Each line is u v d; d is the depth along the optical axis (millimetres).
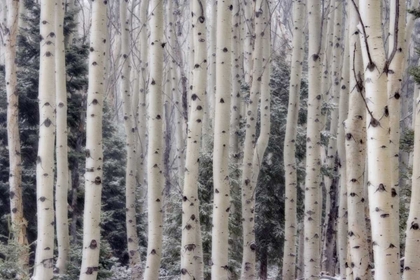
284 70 15336
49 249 7371
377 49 3754
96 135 7504
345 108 10016
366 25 3789
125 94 13516
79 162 14477
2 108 14188
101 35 7602
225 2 7254
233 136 12648
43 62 7414
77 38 16484
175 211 12992
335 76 14570
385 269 3705
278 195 14547
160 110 8266
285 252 11164
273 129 14531
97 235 7434
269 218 14422
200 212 12188
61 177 10141
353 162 5637
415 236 4723
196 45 7723
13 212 11195
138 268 12984
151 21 8219
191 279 7695
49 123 7406
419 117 4805
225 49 7266
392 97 5309
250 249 10875
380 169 3721
